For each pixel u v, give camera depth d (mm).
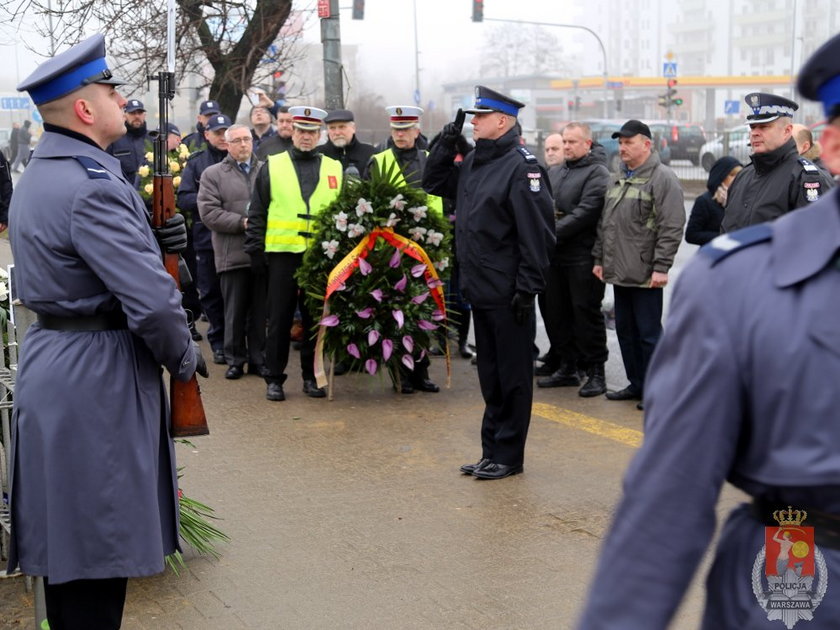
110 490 3176
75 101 3172
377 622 3781
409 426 6441
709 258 1694
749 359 1631
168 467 3438
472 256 5320
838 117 1650
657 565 1642
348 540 4570
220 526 4742
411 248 6945
